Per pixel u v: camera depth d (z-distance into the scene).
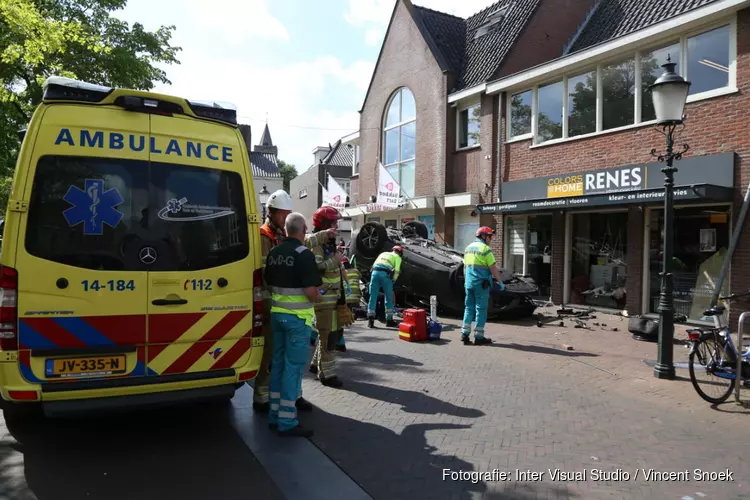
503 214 14.05
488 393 5.76
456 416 5.04
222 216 4.36
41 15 10.98
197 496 3.51
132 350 3.96
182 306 4.12
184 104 4.28
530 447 4.33
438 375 6.48
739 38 9.12
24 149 3.72
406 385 6.05
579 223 12.35
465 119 15.93
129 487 3.63
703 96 9.60
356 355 7.54
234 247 4.39
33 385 3.65
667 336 6.28
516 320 10.73
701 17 9.38
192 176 4.26
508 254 14.14
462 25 18.52
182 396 4.13
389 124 19.20
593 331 9.45
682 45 10.04
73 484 3.67
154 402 4.02
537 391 5.83
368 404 5.39
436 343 8.40
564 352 7.71
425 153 17.00
